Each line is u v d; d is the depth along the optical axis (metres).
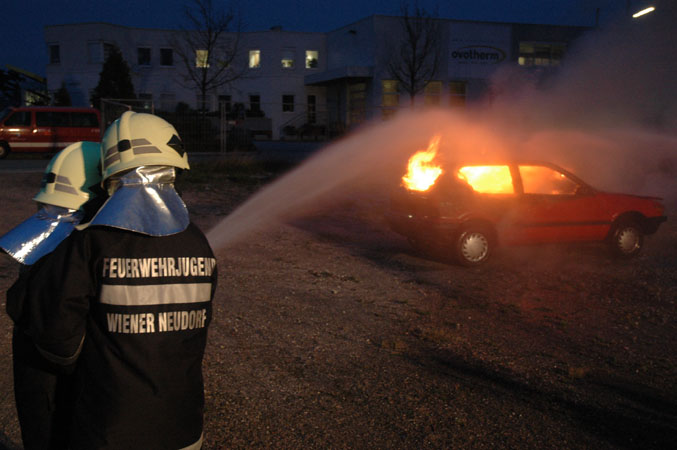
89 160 1.99
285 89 43.84
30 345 1.85
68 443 1.79
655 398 4.12
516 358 4.77
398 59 37.56
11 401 3.60
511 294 6.73
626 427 3.66
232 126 21.84
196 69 42.31
